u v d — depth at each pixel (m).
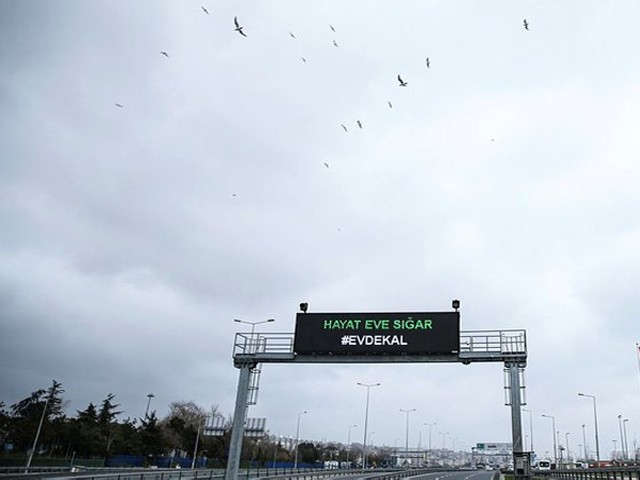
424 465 166.38
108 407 118.06
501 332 35.03
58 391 106.31
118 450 101.94
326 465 130.00
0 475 43.94
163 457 105.19
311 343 37.00
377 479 64.94
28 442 97.00
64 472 60.06
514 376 33.66
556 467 115.31
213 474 61.19
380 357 35.94
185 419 133.12
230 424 137.75
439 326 35.53
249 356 38.38
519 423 32.56
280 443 148.50
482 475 96.25
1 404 105.56
